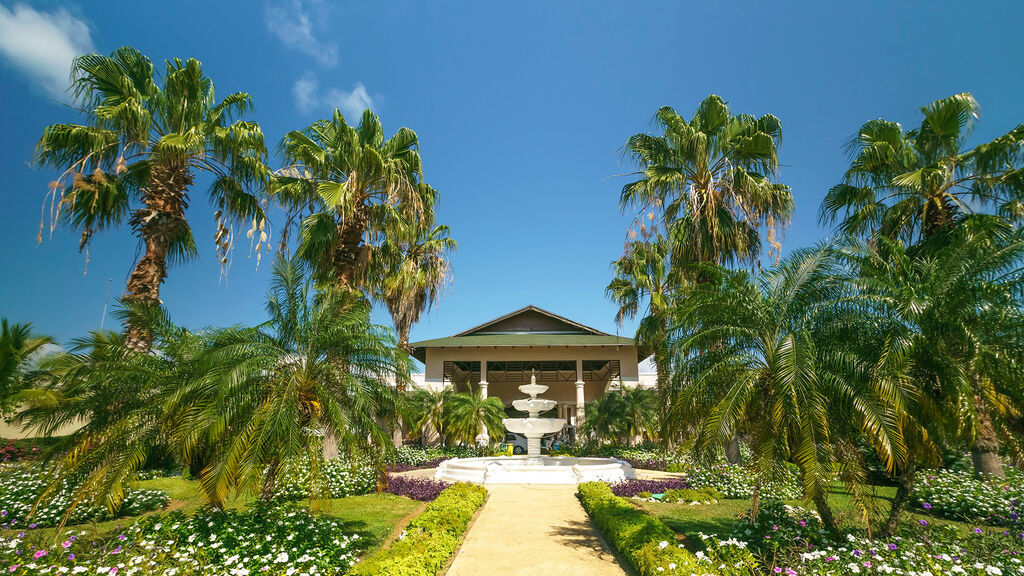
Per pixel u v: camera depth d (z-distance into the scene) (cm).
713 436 596
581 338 2992
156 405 673
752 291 675
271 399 657
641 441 2625
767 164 1380
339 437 695
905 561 507
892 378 565
